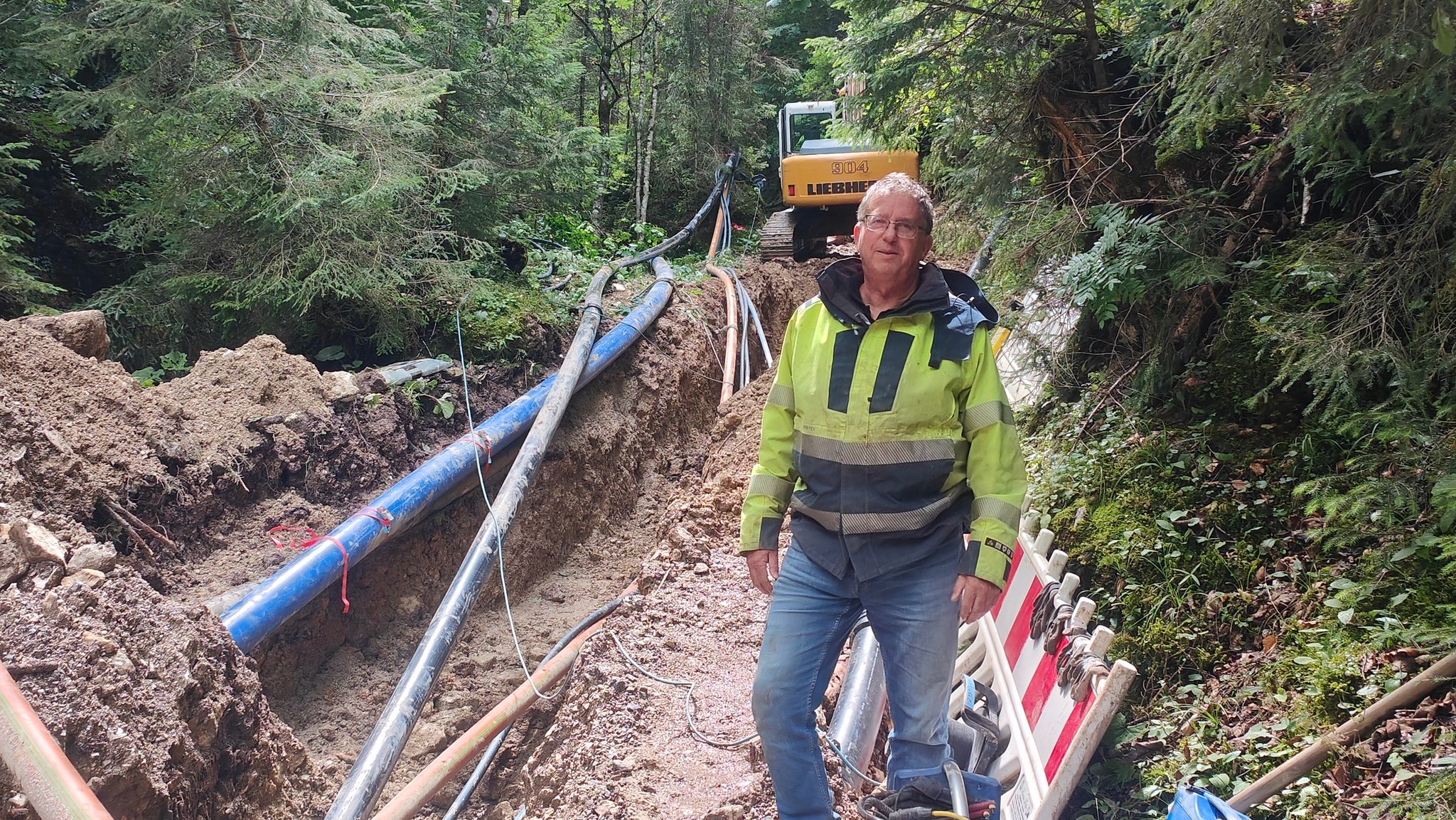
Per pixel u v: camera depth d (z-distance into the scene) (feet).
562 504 25.49
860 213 7.98
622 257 43.16
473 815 15.43
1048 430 17.66
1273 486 13.64
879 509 7.98
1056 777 9.02
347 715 17.49
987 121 17.78
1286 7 11.32
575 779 12.43
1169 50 13.33
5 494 13.79
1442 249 11.52
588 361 27.68
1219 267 14.51
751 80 64.23
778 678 8.36
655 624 15.56
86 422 16.44
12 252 22.77
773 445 8.68
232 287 22.88
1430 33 9.88
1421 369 11.32
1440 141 11.35
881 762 13.20
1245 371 14.87
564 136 33.71
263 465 19.25
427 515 21.16
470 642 20.59
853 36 17.60
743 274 43.88
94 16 21.72
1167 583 13.28
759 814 10.96
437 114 27.68
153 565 15.67
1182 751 11.37
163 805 10.94
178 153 22.56
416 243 26.05
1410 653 10.38
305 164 23.11
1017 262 16.79
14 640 10.92
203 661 12.64
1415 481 11.07
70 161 26.53
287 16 23.06
